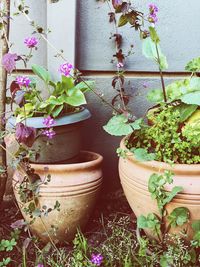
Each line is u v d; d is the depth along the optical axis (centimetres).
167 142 103
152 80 135
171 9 131
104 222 126
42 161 115
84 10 130
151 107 128
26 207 108
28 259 109
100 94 128
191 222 100
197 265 104
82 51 132
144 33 120
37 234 113
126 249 106
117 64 126
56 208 105
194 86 110
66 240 114
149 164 101
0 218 127
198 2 131
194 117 108
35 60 133
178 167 98
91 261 100
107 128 111
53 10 127
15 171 113
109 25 131
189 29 132
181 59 134
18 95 105
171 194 97
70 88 115
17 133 103
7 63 106
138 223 102
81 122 120
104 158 138
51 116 111
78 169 110
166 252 101
